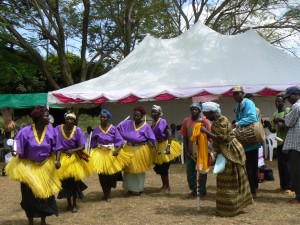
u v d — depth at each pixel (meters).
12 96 15.99
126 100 12.55
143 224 5.61
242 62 13.81
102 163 7.05
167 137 7.82
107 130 7.18
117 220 5.90
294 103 6.54
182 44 15.34
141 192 7.74
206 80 13.00
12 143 5.25
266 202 6.67
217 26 23.16
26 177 5.23
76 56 23.47
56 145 5.57
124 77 14.02
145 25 21.77
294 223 5.40
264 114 14.65
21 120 24.36
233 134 5.76
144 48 15.40
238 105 6.68
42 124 5.43
